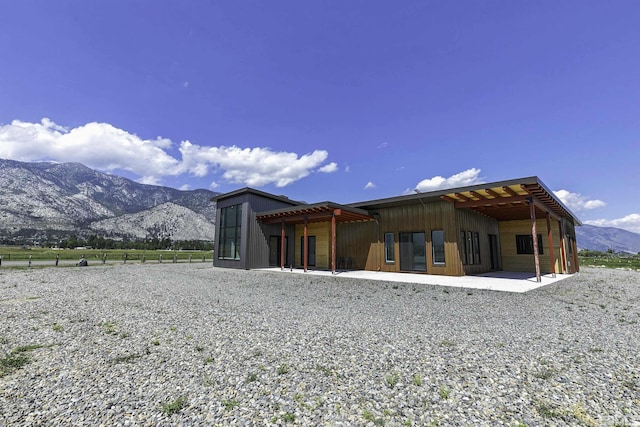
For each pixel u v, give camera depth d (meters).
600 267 22.78
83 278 12.62
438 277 12.39
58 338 4.50
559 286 10.03
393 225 14.88
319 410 2.53
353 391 2.86
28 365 3.49
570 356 3.75
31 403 2.63
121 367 3.44
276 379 3.11
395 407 2.58
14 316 5.89
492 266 15.63
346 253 16.81
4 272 15.16
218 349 4.03
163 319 5.68
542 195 11.15
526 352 3.89
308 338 4.49
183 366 3.46
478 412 2.49
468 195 11.71
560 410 2.51
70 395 2.78
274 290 9.38
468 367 3.41
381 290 9.25
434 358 3.69
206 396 2.76
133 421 2.35
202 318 5.75
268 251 18.33
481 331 4.87
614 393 2.81
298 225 19.91
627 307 6.84
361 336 4.60
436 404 2.62
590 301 7.54
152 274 14.50
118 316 5.91
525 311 6.37
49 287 9.83
